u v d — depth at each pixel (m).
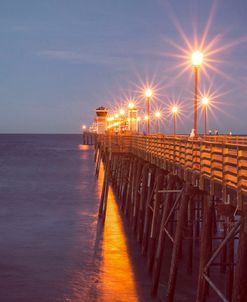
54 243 26.02
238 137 26.81
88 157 104.38
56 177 61.22
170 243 25.02
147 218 24.30
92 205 38.75
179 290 18.67
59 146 176.62
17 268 21.61
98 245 25.80
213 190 13.49
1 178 59.16
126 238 27.58
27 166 78.38
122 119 75.00
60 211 35.66
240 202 11.34
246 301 9.98
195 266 21.56
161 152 22.28
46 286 19.45
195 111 20.52
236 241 24.53
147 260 23.02
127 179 37.50
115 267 21.98
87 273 21.02
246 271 10.04
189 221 20.69
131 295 18.52
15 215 33.72
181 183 21.25
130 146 36.97
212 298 17.17
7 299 18.08
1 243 25.78
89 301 17.97
